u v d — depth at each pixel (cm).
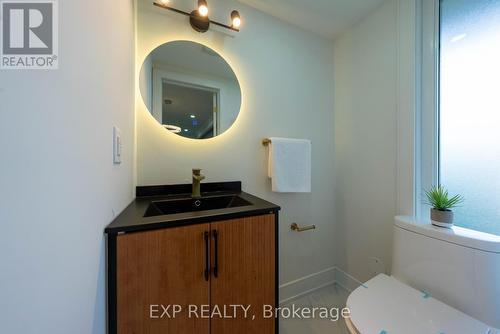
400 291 89
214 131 131
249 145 142
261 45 146
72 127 40
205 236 76
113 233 61
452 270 84
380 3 136
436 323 71
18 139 27
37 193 31
